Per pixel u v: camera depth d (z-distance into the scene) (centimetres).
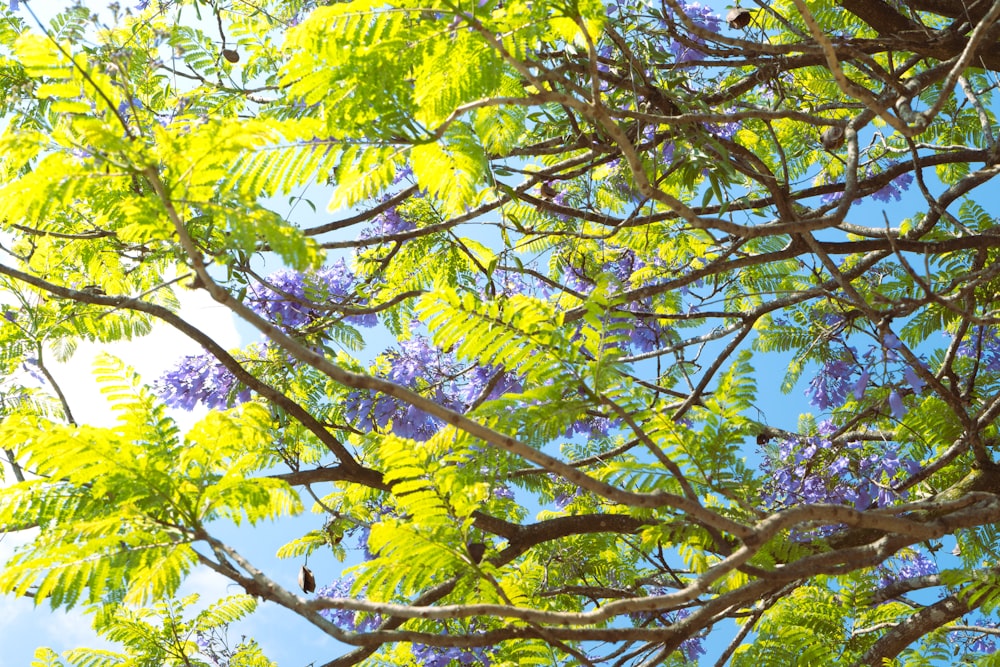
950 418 461
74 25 164
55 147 157
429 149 216
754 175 385
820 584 460
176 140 155
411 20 201
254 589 182
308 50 196
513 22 204
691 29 306
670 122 280
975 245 405
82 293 272
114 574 174
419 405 157
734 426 235
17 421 192
